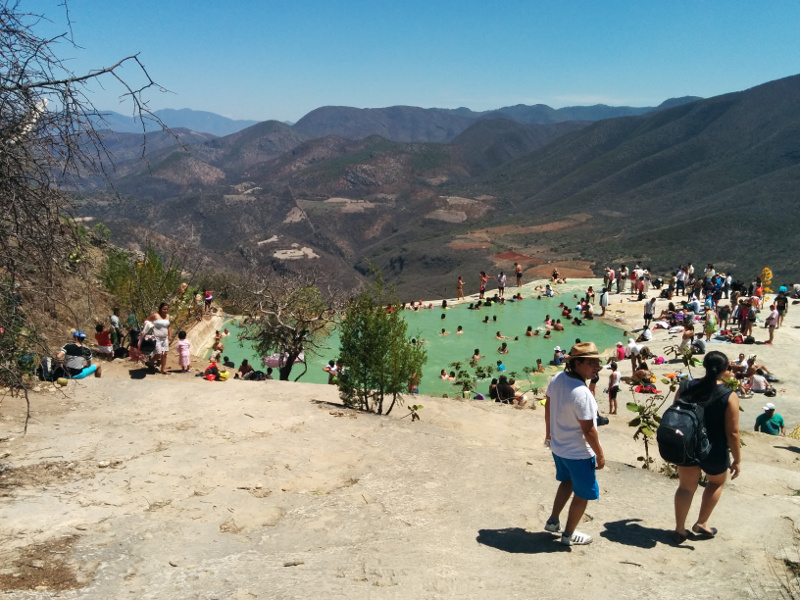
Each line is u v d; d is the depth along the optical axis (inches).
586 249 4992.6
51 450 237.1
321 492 213.3
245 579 143.1
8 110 138.6
